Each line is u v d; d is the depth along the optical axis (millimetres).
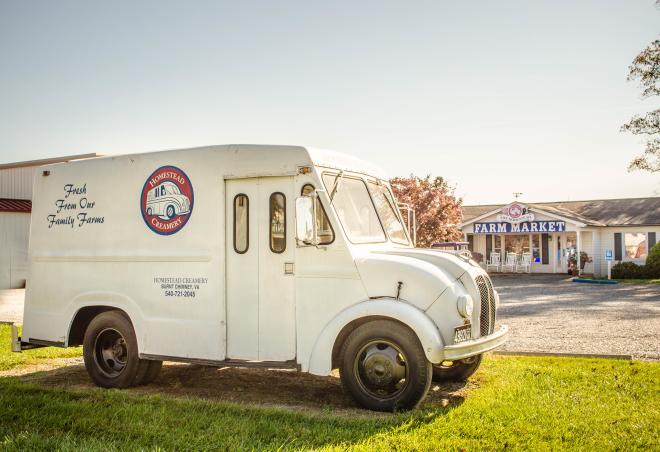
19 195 26797
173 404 6027
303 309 6211
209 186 6691
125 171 7293
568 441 4879
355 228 6523
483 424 5281
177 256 6809
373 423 5324
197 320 6648
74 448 4656
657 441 4848
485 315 6391
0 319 14055
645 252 31969
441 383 7129
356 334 5922
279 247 6367
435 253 6410
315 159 6328
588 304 16828
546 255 34000
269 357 6344
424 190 29016
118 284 7180
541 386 6703
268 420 5434
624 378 7020
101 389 6918
